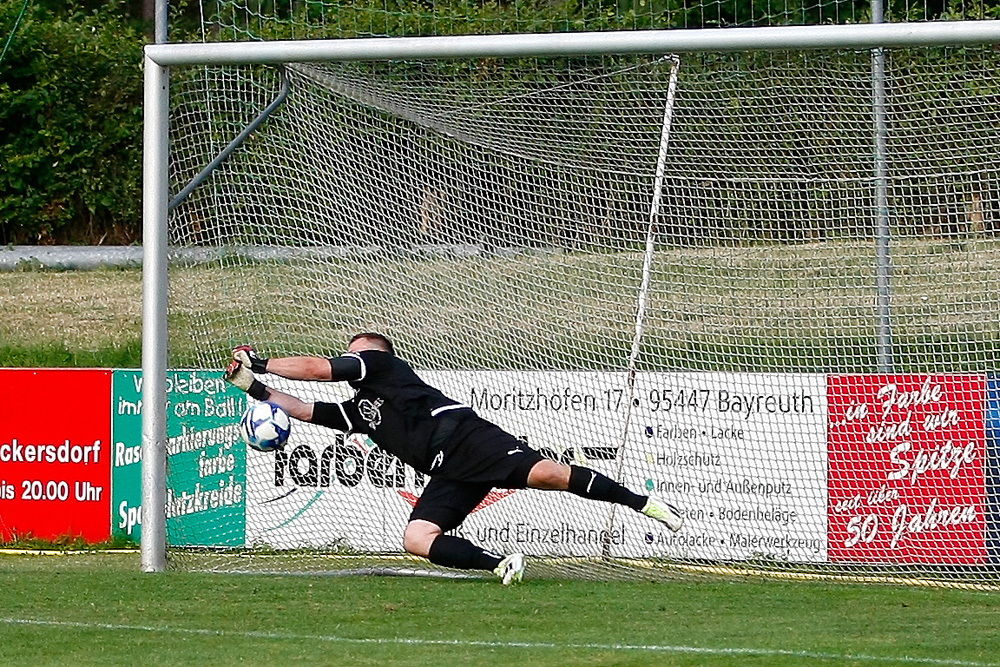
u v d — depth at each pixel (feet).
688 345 106.63
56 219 177.06
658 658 63.21
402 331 109.50
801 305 105.91
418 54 89.25
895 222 102.83
